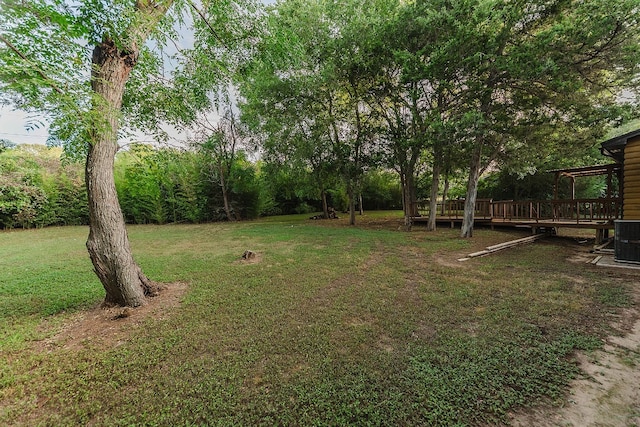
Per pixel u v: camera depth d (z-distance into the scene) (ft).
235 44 15.96
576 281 14.35
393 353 8.21
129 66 11.78
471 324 9.98
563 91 21.31
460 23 22.41
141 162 16.92
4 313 11.60
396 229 38.09
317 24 35.91
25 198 18.54
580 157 29.30
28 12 7.96
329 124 42.01
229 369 7.55
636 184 18.79
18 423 5.90
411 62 26.43
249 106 46.62
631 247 17.21
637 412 5.82
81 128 9.41
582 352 8.07
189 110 17.76
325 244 26.43
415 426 5.59
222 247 26.27
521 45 21.86
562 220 30.12
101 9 8.86
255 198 59.47
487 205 37.17
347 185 44.39
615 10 17.94
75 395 6.70
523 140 27.35
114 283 11.68
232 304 12.16
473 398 6.34
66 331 10.03
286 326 10.07
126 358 8.17
